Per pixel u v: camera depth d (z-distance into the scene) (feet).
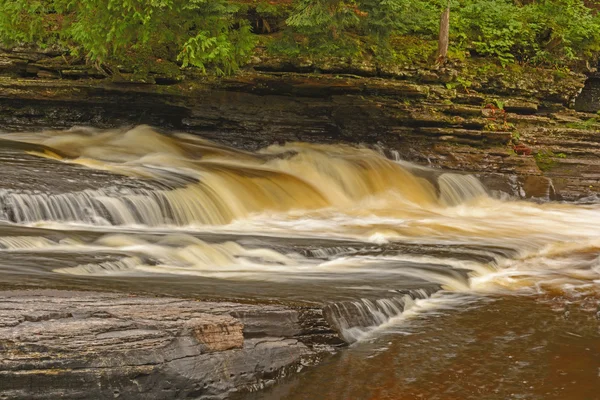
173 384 20.48
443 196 61.82
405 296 30.30
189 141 65.21
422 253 38.65
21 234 33.55
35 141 59.36
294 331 24.67
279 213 51.39
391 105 67.62
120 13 57.52
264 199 52.19
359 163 62.34
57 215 39.29
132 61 64.64
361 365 24.26
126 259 30.99
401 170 63.16
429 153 67.36
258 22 69.05
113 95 65.10
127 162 55.57
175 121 67.56
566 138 70.54
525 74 73.67
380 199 59.88
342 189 59.57
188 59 59.26
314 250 36.63
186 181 48.67
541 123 71.56
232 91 67.00
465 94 70.33
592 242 47.47
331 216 52.24
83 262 29.50
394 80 67.97
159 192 44.24
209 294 25.99
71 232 35.35
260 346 23.13
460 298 32.50
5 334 19.47
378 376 23.44
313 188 57.36
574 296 33.94
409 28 71.92
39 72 64.28
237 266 34.14
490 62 73.77
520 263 40.34
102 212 40.68
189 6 56.54
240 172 55.06
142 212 42.32
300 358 24.00
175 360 20.65
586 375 24.20
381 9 65.10
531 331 28.45
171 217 43.68
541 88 73.72
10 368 18.69
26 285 24.41
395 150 67.87
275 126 67.77
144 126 65.26
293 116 68.18
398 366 24.31
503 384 23.25
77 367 19.33
